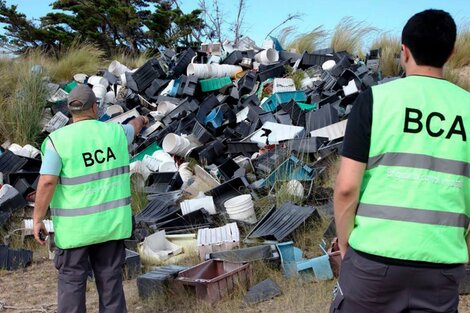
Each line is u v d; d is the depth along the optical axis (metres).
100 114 9.46
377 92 2.25
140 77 10.27
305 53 10.56
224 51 11.84
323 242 5.04
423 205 2.19
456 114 2.22
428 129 2.20
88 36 23.50
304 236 5.34
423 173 2.19
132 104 10.06
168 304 4.39
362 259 2.25
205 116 8.46
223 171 6.88
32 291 4.87
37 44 24.92
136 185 6.82
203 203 6.05
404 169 2.20
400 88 2.25
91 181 3.46
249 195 5.88
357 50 12.41
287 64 10.50
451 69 9.56
